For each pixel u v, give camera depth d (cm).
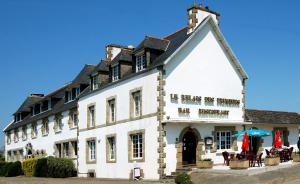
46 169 3481
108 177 3003
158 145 2467
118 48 3478
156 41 2745
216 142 2688
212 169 2323
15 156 5191
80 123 3484
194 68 2659
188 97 2595
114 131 2964
